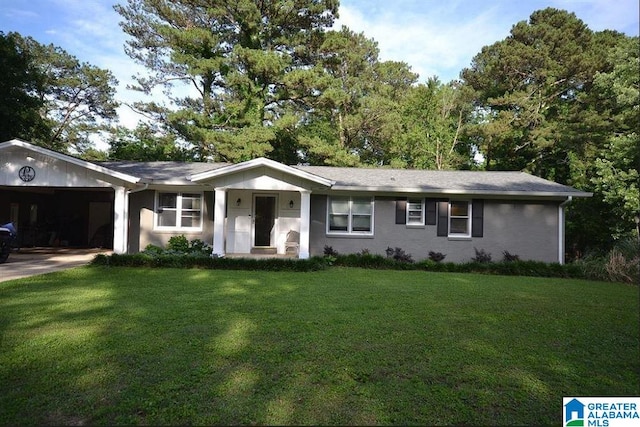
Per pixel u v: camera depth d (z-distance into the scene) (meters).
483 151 31.38
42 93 28.30
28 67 20.83
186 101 25.39
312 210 15.61
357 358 4.61
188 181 14.21
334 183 14.07
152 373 4.06
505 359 4.73
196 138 23.69
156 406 3.41
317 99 24.30
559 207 15.36
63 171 13.36
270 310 6.75
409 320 6.29
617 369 4.54
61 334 5.21
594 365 4.64
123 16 23.55
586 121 23.36
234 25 24.86
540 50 26.53
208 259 12.16
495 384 4.05
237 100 25.38
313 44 25.11
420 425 3.25
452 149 32.78
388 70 34.44
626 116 20.00
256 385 3.86
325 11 24.61
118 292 8.05
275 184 13.86
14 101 19.78
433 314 6.72
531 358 4.79
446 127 32.94
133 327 5.58
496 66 28.20
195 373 4.08
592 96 24.11
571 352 5.04
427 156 32.66
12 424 3.10
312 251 15.50
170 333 5.34
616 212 20.19
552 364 4.62
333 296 8.07
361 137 31.42
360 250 15.46
